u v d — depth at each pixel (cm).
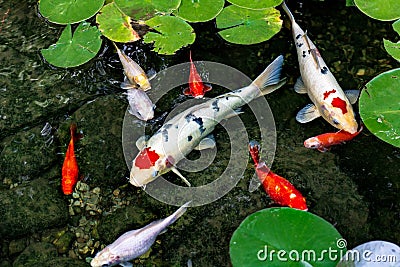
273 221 209
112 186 233
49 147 238
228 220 224
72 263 222
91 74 248
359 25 251
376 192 224
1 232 228
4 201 230
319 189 226
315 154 230
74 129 239
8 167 236
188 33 247
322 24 252
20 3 261
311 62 236
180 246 222
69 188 231
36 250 225
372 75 242
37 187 232
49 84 247
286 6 251
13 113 243
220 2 251
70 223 230
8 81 247
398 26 242
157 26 248
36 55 252
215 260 220
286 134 234
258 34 245
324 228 208
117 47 250
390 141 222
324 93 231
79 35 247
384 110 225
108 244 225
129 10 248
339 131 231
